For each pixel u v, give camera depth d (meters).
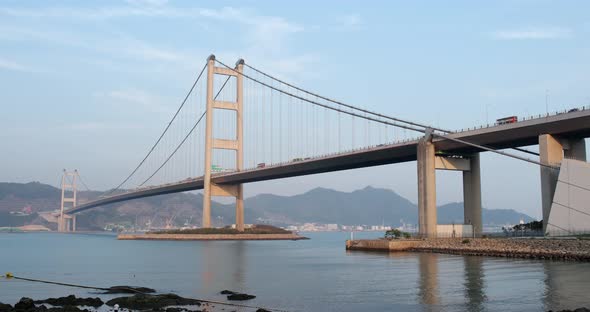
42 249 95.69
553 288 30.91
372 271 43.47
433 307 26.69
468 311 25.50
